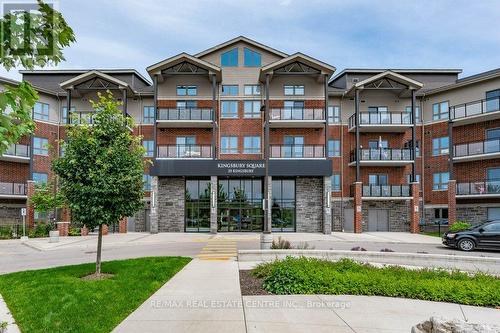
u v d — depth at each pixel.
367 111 33.53
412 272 9.39
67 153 9.74
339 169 32.97
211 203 28.97
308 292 8.06
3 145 2.63
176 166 28.94
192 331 5.55
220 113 32.72
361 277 8.51
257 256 13.10
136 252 17.36
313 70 31.47
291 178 30.62
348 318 6.30
